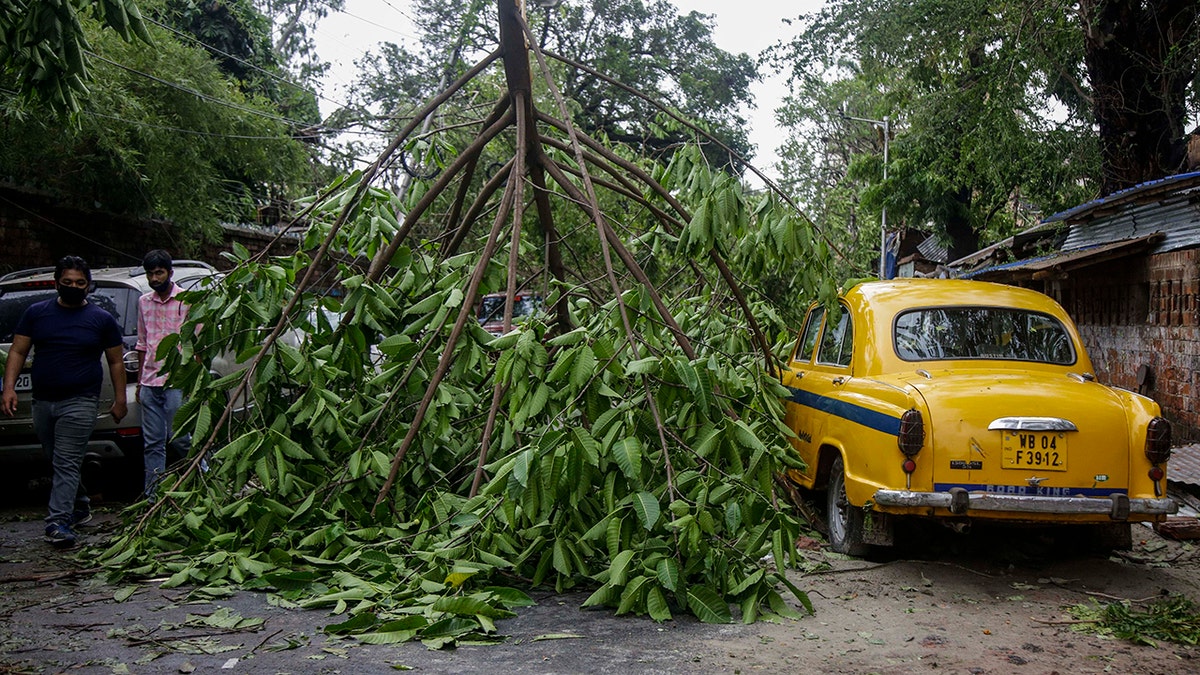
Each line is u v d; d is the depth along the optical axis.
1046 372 6.62
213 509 5.81
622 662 4.19
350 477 5.92
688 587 4.85
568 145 7.37
